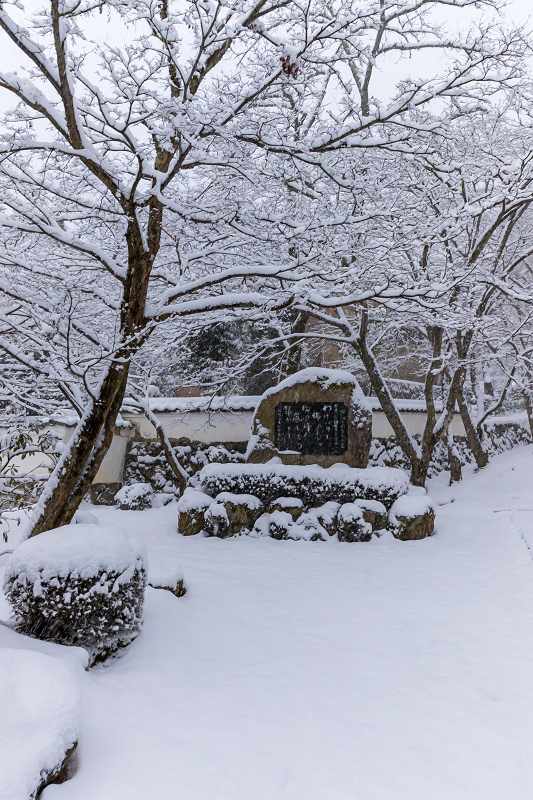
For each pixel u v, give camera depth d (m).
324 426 12.22
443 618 5.73
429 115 8.91
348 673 4.41
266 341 13.79
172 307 5.91
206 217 6.10
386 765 3.18
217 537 10.37
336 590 6.76
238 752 3.28
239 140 5.69
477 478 16.84
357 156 6.62
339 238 7.08
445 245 11.80
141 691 3.99
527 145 12.02
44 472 13.20
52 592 4.18
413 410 18.25
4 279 5.89
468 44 6.87
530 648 4.95
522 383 16.06
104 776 3.01
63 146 5.09
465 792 2.96
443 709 3.84
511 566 8.02
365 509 10.35
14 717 2.89
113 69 4.60
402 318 13.59
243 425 16.06
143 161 5.21
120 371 5.52
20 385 6.85
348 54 5.53
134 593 4.56
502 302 15.29
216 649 4.90
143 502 13.57
